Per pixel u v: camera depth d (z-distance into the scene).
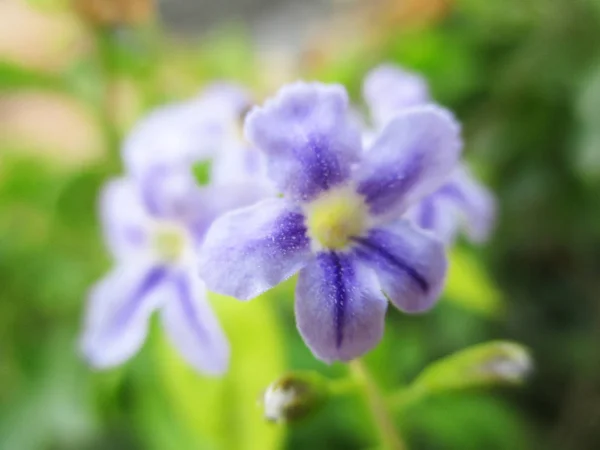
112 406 0.07
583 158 0.07
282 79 0.08
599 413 0.08
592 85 0.07
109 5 0.07
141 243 0.05
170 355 0.05
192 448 0.06
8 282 0.07
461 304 0.07
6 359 0.07
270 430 0.05
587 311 0.08
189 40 0.12
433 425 0.07
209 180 0.06
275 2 0.13
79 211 0.07
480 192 0.05
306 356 0.06
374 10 0.09
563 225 0.08
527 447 0.08
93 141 0.08
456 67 0.08
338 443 0.07
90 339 0.05
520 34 0.08
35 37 0.07
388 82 0.05
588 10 0.07
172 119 0.05
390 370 0.05
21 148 0.08
